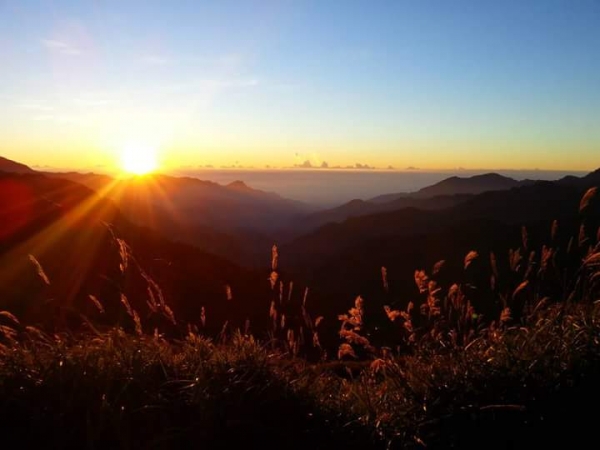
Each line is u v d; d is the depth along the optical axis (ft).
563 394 14.05
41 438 12.00
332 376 17.66
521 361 15.06
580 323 16.88
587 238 17.22
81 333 17.51
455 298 18.19
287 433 12.96
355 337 17.31
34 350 15.83
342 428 13.37
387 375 16.80
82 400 13.05
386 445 13.02
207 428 12.49
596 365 14.70
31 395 13.20
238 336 17.93
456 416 13.65
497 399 14.06
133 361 14.93
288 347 19.08
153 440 11.92
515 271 19.10
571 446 12.73
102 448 11.93
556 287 18.66
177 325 19.04
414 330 17.78
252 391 14.40
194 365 15.53
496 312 18.47
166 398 13.64
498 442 13.02
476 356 15.97
